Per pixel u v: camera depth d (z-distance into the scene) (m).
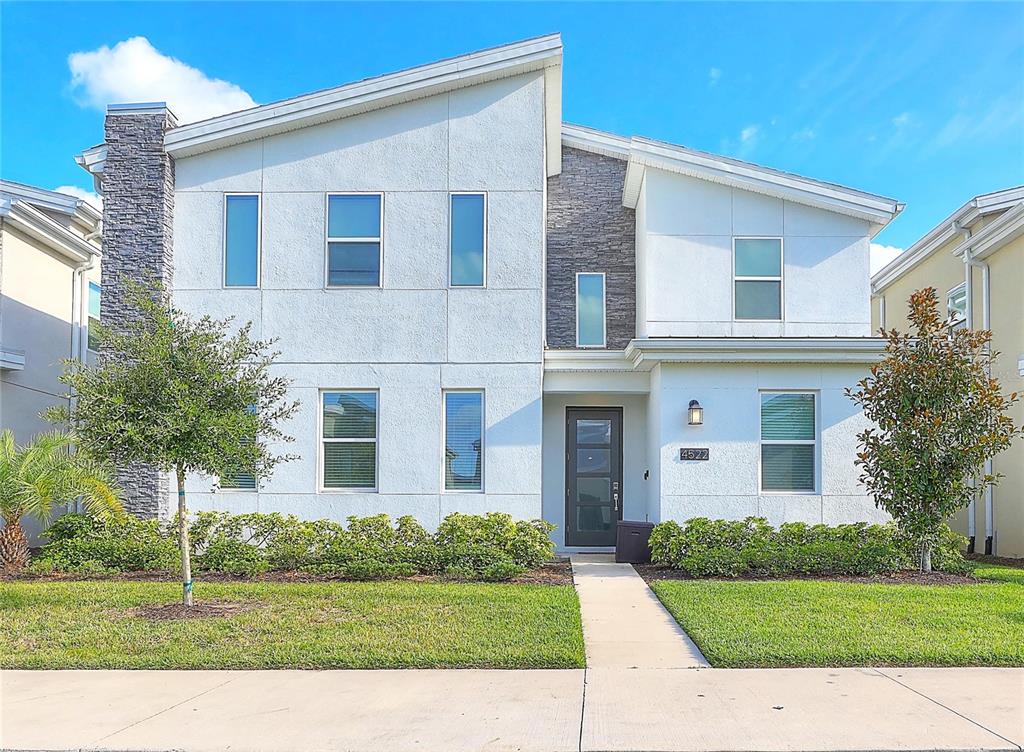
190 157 14.08
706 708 6.08
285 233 13.95
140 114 13.90
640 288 15.86
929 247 18.64
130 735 5.61
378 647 7.68
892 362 11.66
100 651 7.66
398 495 13.52
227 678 6.96
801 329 14.81
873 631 8.10
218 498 13.50
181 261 13.95
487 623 8.58
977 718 5.82
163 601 9.77
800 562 11.61
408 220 13.91
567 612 9.09
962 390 11.34
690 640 8.20
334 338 13.78
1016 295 15.04
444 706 6.16
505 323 13.76
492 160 13.95
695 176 14.98
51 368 16.89
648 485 14.80
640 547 13.28
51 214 17.48
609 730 5.64
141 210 13.76
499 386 13.66
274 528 12.70
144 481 13.31
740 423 13.46
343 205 14.02
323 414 13.77
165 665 7.29
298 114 13.83
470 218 13.94
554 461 15.50
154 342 9.30
